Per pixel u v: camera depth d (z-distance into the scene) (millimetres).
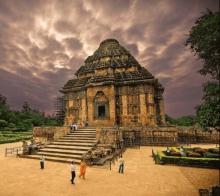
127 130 30703
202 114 9461
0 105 79000
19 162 20922
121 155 22516
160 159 19516
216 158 19031
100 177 15008
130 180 14227
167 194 11469
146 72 37531
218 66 8844
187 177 14969
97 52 46812
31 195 11461
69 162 20328
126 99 36969
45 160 21797
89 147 23984
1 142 40656
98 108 38000
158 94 42562
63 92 44625
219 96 8766
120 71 40500
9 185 13234
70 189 12406
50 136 34188
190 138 32750
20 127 67750
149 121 34844
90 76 43250
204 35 8938
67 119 42656
